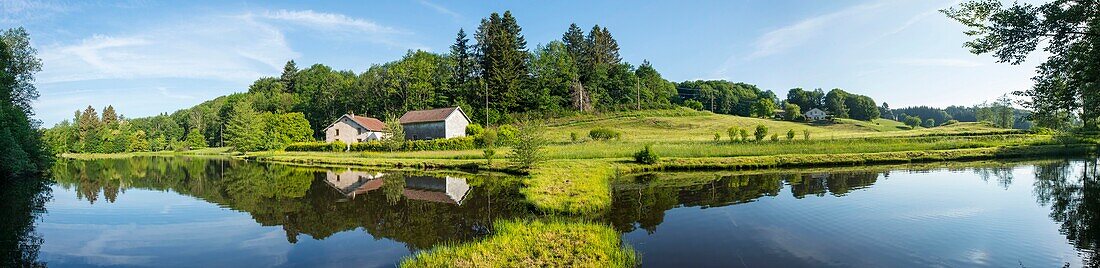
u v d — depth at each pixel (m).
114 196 21.14
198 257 10.81
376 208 16.31
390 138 47.34
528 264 8.62
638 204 16.05
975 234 11.66
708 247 10.63
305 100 94.12
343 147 54.81
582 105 80.94
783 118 98.38
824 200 16.53
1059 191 18.16
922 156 31.02
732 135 42.03
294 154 52.09
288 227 13.70
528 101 76.88
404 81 78.56
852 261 9.59
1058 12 9.96
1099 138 38.22
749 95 147.75
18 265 10.38
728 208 15.21
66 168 41.91
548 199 15.48
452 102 76.19
